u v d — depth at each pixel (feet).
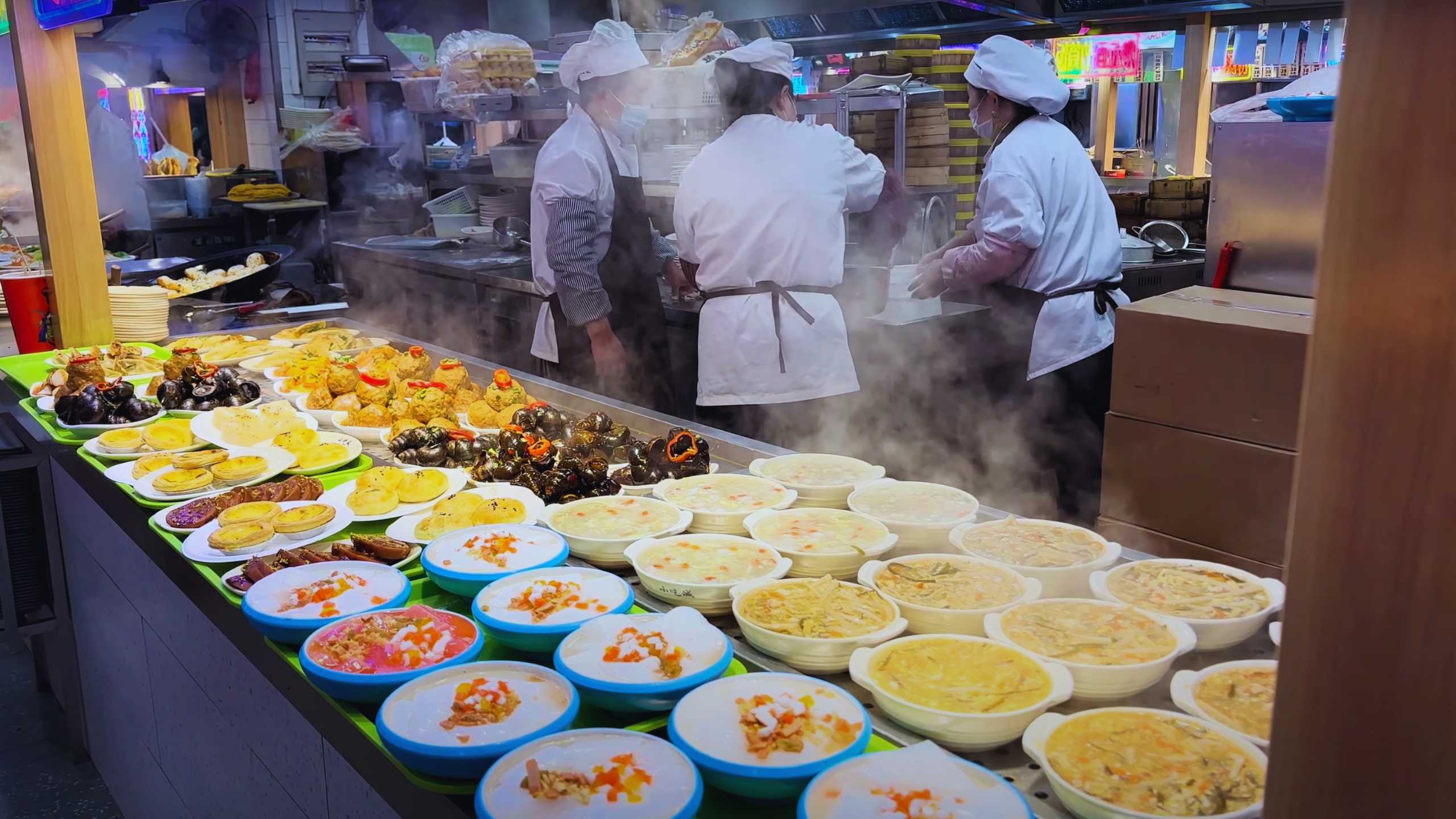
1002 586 4.96
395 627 4.93
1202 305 8.77
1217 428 8.25
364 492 6.84
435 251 17.87
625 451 7.38
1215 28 18.20
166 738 8.13
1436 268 1.56
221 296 14.08
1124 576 4.99
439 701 4.29
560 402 9.10
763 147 10.52
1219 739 3.63
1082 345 11.98
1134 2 14.70
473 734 4.04
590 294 11.97
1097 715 3.80
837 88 18.07
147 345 11.64
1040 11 15.38
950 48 19.48
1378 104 1.59
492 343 15.80
